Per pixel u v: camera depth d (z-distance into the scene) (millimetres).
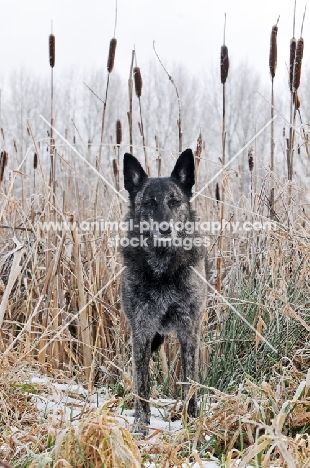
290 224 5406
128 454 2879
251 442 3527
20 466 3109
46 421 3826
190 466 3094
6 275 6121
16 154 8234
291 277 5461
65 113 19422
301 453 3145
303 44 5766
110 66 6273
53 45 6332
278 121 12508
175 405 4574
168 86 22141
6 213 5801
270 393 3723
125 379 4973
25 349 4941
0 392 4020
